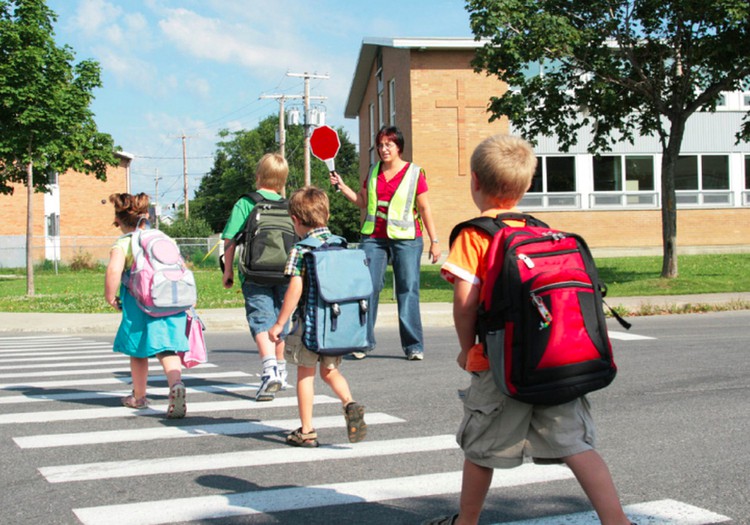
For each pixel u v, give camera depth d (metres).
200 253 40.62
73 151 21.27
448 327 12.94
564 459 2.78
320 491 4.02
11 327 13.69
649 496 3.91
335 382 4.82
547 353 2.65
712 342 9.73
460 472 4.36
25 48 20.12
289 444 5.01
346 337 4.61
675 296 15.94
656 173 29.14
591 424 2.84
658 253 29.12
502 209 3.03
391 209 8.55
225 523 3.55
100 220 46.69
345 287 4.59
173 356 5.88
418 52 27.80
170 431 5.41
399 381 7.40
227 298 18.02
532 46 16.91
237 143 87.56
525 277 2.69
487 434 2.84
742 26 16.31
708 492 3.97
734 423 5.50
